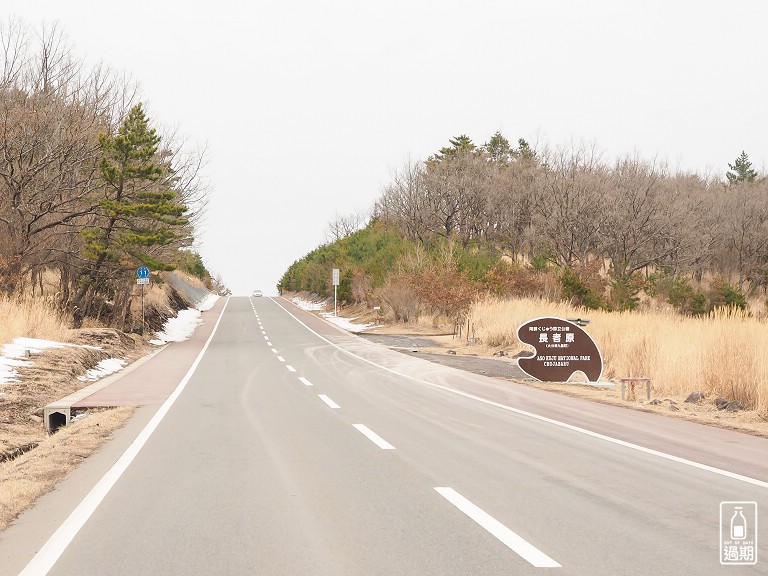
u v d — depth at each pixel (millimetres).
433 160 95188
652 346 18266
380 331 39844
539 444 8773
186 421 10617
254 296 107562
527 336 17500
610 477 6938
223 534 5055
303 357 24375
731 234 74625
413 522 5367
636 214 64812
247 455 8031
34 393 13430
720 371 14180
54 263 34250
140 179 32000
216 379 17266
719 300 45844
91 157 31359
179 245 37500
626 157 74625
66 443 8719
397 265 47031
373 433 9547
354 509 5742
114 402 12836
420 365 21219
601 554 4602
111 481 6746
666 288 46875
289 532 5105
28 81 29797
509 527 5227
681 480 6809
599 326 22422
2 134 27141
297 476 6961
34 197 28969
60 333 22312
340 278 62531
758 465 7555
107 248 30750
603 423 10625
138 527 5238
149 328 38375
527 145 113688
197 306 69750
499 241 83812
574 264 60844
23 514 5629
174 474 7055
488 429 9945
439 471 7203
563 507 5805
